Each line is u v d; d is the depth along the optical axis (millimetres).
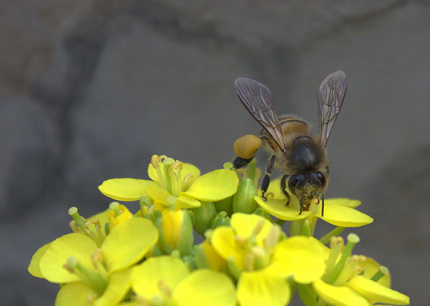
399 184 177
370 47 196
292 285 97
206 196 102
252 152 111
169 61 199
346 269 96
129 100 196
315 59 196
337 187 180
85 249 97
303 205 102
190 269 95
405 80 190
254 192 103
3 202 184
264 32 201
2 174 186
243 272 92
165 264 93
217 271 94
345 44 198
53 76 202
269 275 92
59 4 213
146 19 208
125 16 209
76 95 199
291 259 93
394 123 184
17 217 183
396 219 175
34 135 193
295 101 189
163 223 97
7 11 213
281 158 107
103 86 199
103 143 190
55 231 179
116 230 96
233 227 94
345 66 195
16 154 189
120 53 202
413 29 196
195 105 193
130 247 95
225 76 195
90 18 210
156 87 196
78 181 187
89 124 193
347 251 96
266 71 195
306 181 103
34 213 184
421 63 191
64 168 190
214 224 102
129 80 199
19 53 206
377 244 174
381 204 177
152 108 193
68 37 208
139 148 188
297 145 107
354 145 184
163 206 101
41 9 213
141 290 92
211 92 194
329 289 94
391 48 195
